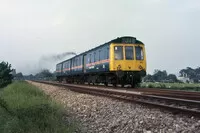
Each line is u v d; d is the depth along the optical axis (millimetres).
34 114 9297
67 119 9625
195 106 10180
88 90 20391
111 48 23438
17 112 9281
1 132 6926
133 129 7410
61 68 52438
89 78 31859
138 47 24016
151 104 10672
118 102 12766
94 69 28438
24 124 8062
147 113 9375
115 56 23328
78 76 38531
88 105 12711
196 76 103062
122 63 23328
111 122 8555
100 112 10508
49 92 23562
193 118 8109
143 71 23828
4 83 35781
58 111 10148
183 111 8812
